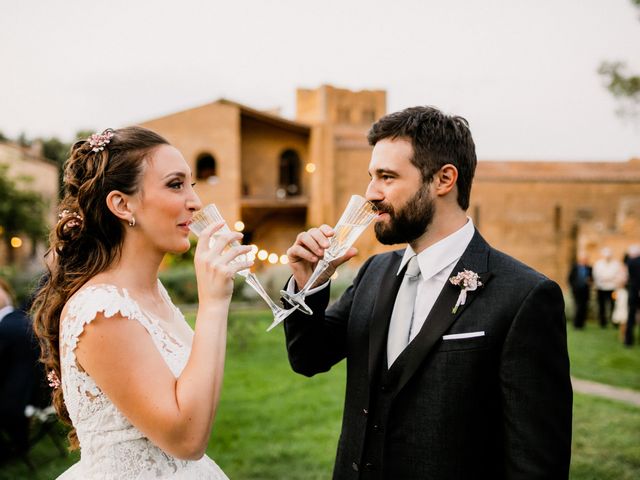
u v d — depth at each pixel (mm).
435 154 1842
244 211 26625
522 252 27531
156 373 1500
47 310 1784
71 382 1581
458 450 1725
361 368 1986
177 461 1680
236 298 16094
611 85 12859
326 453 4746
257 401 6414
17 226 24547
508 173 27875
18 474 4570
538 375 1684
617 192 27719
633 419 5691
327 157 26250
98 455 1594
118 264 1734
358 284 2225
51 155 48688
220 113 24797
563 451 1644
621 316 10938
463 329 1778
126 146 1692
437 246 1902
